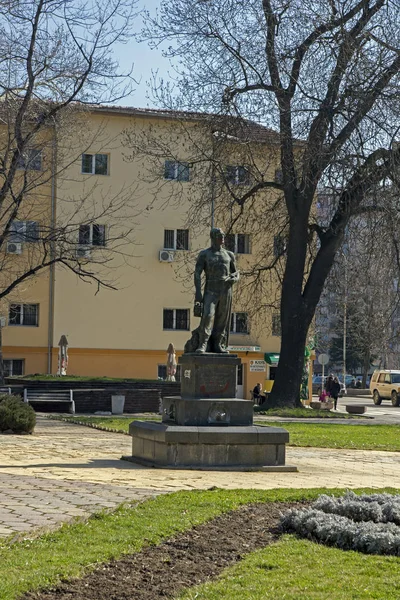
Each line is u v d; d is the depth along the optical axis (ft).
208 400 49.26
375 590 21.33
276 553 25.57
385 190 98.78
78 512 31.17
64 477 41.86
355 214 102.83
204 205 113.09
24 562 23.12
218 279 51.29
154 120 153.48
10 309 150.10
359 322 161.07
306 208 110.11
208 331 50.55
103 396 112.16
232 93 106.73
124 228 154.81
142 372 156.66
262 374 164.66
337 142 98.07
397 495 34.04
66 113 99.14
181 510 32.17
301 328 112.37
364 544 26.32
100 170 153.48
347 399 217.97
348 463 55.26
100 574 23.04
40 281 150.51
